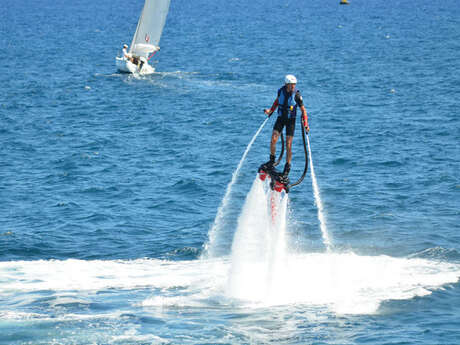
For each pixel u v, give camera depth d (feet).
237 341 190.29
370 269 254.47
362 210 343.67
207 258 274.16
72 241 299.17
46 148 517.55
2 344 186.29
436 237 295.69
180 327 199.21
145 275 250.98
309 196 374.02
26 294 227.20
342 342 189.88
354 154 480.23
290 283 237.66
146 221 333.01
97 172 442.09
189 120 640.17
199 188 397.39
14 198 377.09
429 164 442.09
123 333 194.39
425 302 219.00
